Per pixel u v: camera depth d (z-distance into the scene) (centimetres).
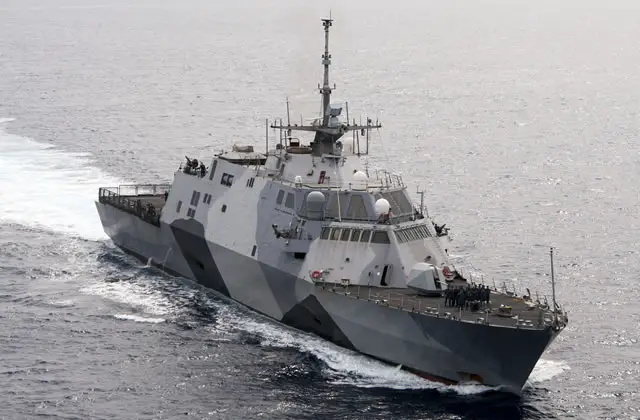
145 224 17212
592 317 14975
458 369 12631
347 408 12038
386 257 13775
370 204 14175
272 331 14362
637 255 17975
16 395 12188
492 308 12812
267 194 14950
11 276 16650
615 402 12194
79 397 12175
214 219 15725
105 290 16025
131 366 13100
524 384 12419
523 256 17962
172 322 14638
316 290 13650
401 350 12988
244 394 12356
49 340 13925
